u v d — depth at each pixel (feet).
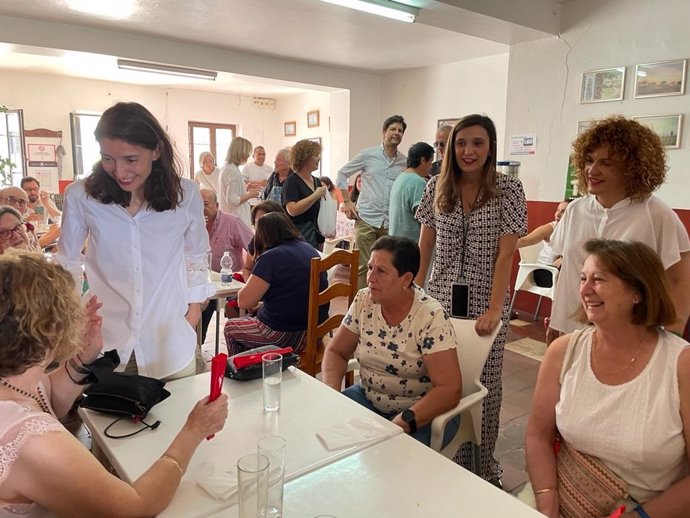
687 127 11.26
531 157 14.21
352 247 15.31
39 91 23.16
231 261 11.30
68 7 13.14
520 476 7.41
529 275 13.64
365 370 5.88
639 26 11.78
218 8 13.11
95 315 4.30
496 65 17.33
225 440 4.02
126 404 4.26
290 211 12.47
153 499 3.12
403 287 5.43
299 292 8.18
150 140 4.57
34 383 3.10
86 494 2.81
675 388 3.87
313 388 5.03
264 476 2.93
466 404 5.33
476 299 6.74
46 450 2.72
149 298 5.15
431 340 5.35
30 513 2.90
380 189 13.83
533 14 12.66
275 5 12.80
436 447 5.08
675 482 3.97
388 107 21.45
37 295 2.85
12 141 23.09
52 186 23.98
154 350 5.23
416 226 11.80
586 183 6.20
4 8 13.21
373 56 18.03
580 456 4.20
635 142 5.70
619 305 4.01
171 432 4.15
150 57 16.08
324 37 15.71
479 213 6.55
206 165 20.84
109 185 4.77
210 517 3.12
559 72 13.35
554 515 4.13
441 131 13.93
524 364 11.64
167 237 5.17
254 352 5.46
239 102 28.66
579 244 6.39
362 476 3.55
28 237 9.38
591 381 4.21
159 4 12.86
